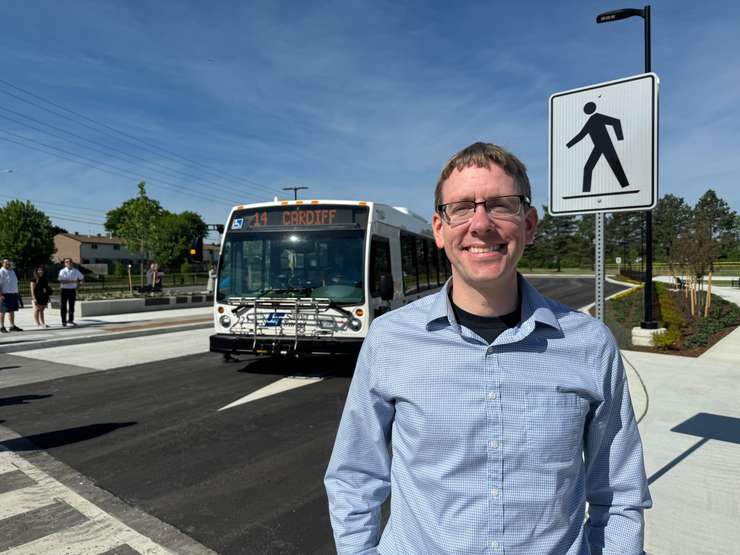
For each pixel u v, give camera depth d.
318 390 7.55
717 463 4.33
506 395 1.40
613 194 3.21
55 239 81.00
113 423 6.04
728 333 12.17
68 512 3.85
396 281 9.36
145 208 30.75
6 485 4.34
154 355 10.81
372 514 1.64
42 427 5.90
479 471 1.38
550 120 3.45
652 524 3.37
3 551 3.31
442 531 1.39
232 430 5.77
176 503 4.00
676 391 6.68
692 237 16.38
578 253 87.12
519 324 1.47
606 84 3.23
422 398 1.44
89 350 11.56
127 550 3.32
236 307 8.29
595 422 1.49
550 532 1.36
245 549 3.33
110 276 60.22
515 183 1.53
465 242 1.52
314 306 7.93
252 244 8.51
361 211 8.23
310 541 3.43
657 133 3.07
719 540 3.18
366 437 1.63
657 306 17.08
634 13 10.88
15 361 10.20
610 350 1.51
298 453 5.06
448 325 1.50
